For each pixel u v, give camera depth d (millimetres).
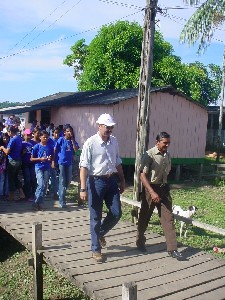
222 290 4805
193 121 16766
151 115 15680
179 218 7309
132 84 26062
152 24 8719
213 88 32469
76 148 8930
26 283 6777
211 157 24531
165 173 5695
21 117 29031
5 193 9586
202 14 12672
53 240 6336
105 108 15188
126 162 15180
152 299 4480
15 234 6629
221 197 13281
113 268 5262
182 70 26875
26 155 9133
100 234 5734
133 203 8312
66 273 5117
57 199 9555
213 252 7715
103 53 27312
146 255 5777
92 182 5363
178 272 5234
